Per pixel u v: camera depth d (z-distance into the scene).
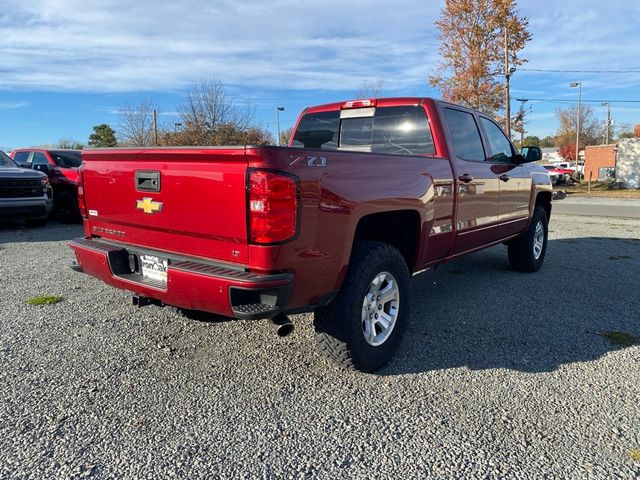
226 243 2.91
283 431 2.78
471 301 5.27
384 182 3.43
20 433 2.73
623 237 9.95
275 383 3.36
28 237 9.52
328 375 3.49
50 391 3.20
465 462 2.51
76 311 4.79
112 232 3.72
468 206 4.65
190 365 3.63
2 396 3.13
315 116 5.27
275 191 2.69
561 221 13.26
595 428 2.82
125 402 3.08
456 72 28.06
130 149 3.31
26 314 4.69
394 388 3.30
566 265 7.14
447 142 4.39
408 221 3.93
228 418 2.91
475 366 3.64
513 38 26.95
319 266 2.97
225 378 3.43
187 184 3.02
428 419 2.92
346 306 3.23
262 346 3.99
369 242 3.51
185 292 2.97
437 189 4.08
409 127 4.55
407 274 3.73
